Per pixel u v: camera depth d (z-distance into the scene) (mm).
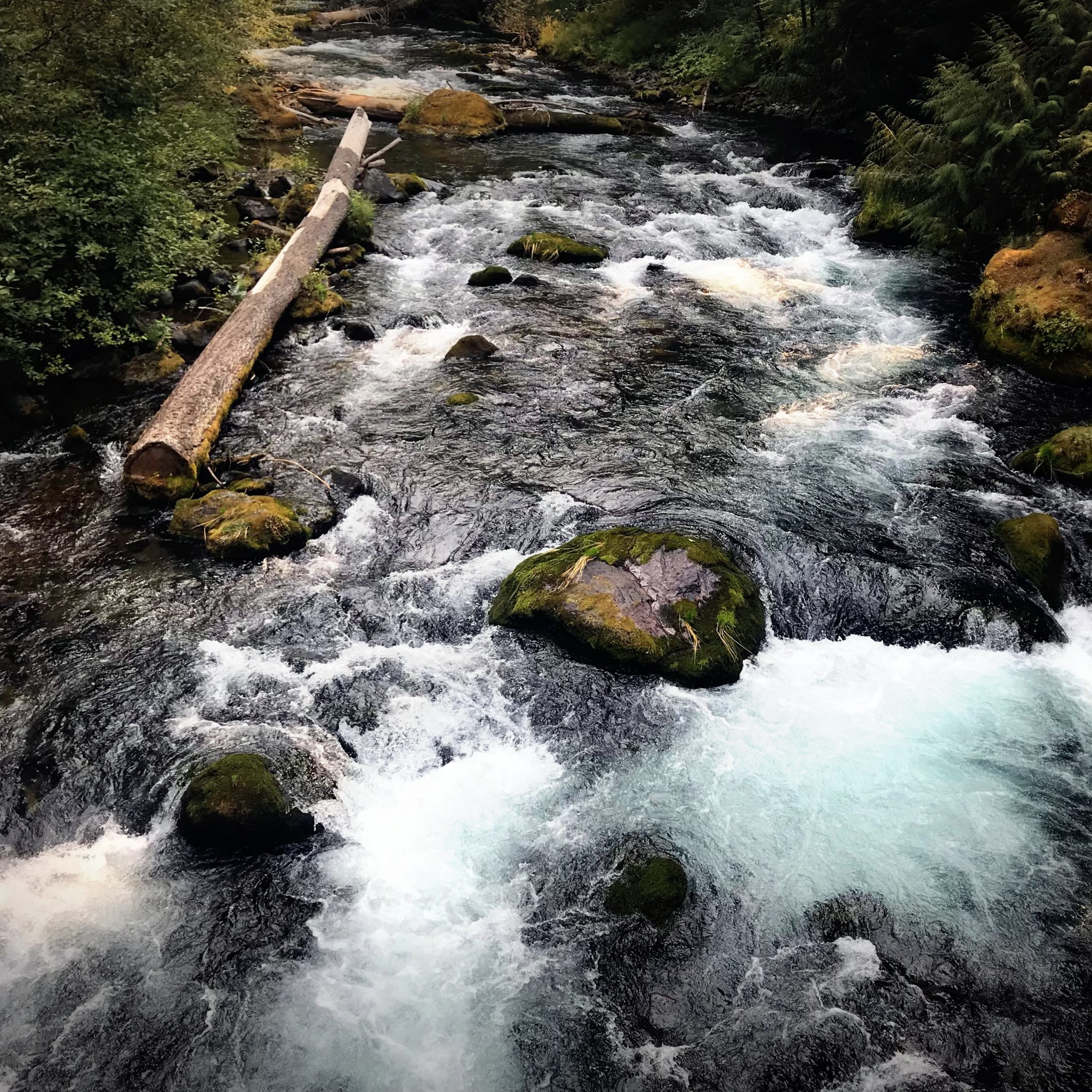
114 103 10664
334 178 13156
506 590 6496
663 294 11398
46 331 8867
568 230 13227
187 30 12125
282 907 4609
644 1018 4207
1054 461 7887
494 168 16125
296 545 6977
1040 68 12078
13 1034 4027
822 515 7379
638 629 6004
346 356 9688
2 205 8047
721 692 5926
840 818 5133
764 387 9312
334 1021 4137
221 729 5469
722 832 5039
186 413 7793
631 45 24734
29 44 9578
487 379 9273
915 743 5629
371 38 28203
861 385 9391
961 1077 4000
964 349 10195
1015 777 5422
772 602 6633
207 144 12453
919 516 7398
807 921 4609
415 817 5094
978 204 12320
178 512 7098
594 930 4547
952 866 4891
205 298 10477
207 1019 4125
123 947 4391
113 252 9078
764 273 12188
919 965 4434
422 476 7785
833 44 18031
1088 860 4941
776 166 16719
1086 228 9891
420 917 4594
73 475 7676
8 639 6039
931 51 16109
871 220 13570
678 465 7996
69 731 5430
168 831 4938
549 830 5039
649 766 5426
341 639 6199
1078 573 7000
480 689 5848
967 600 6566
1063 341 9359
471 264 12062
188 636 6164
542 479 7781
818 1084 3973
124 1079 3902
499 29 30609
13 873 4695
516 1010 4207
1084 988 4336
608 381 9312
